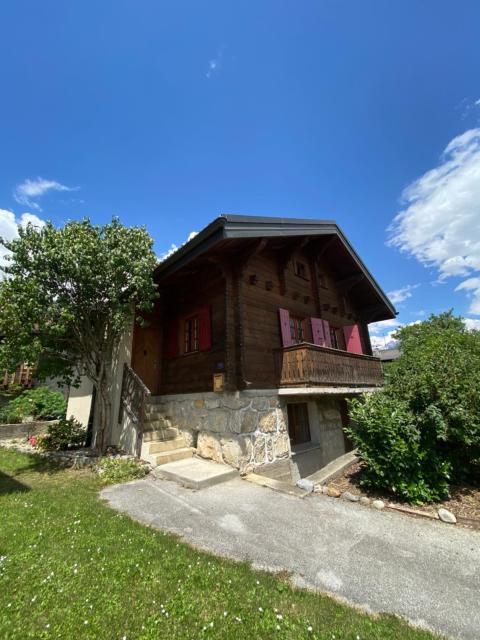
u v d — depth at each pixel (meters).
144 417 6.86
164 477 5.69
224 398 6.48
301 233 8.12
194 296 8.27
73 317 6.05
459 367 5.23
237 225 6.19
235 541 3.30
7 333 5.62
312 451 8.12
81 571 2.56
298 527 3.68
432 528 3.70
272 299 8.38
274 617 2.11
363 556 3.05
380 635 1.99
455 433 4.66
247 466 6.01
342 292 12.17
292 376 7.19
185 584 2.44
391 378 5.82
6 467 6.35
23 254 6.09
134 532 3.35
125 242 7.04
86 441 8.46
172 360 8.69
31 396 11.74
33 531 3.29
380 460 4.78
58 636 1.88
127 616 2.07
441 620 2.18
